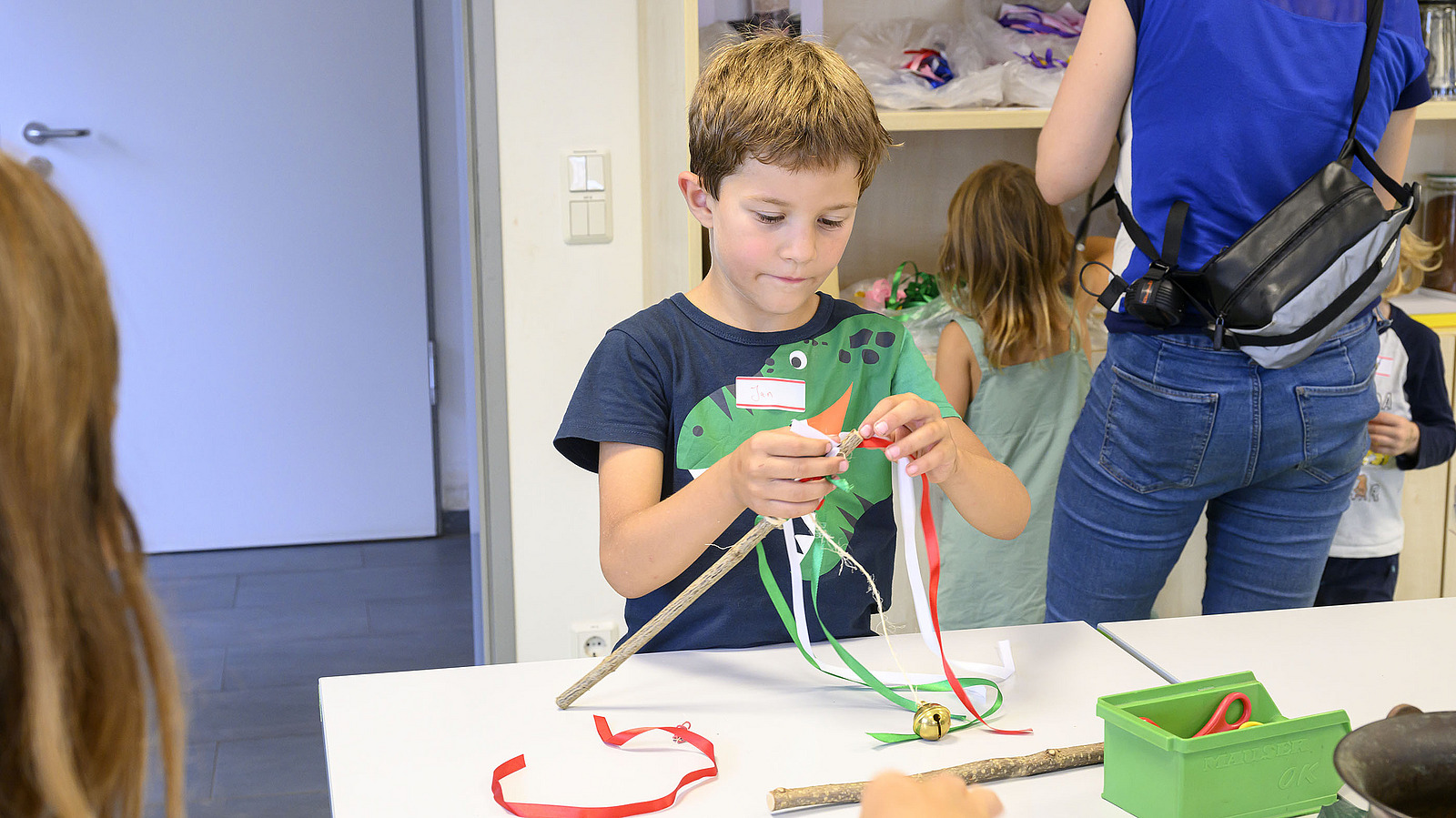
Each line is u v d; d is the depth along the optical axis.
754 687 0.96
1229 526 1.50
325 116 3.16
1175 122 1.33
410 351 3.35
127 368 3.19
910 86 1.92
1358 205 1.27
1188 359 1.36
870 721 0.90
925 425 0.92
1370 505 1.93
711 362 1.11
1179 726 0.80
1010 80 1.94
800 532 1.09
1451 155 2.39
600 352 1.11
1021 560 1.94
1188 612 2.24
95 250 0.44
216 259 3.18
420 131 3.23
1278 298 1.26
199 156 3.11
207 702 2.41
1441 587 2.22
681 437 1.10
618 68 1.93
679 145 1.65
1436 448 1.87
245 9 3.07
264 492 3.35
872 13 2.15
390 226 3.26
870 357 1.15
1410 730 0.62
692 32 1.60
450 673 0.99
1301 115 1.30
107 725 0.44
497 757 0.84
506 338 1.99
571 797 0.79
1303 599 1.48
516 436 2.03
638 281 2.00
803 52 1.00
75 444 0.41
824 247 1.00
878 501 1.13
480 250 1.97
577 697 0.92
